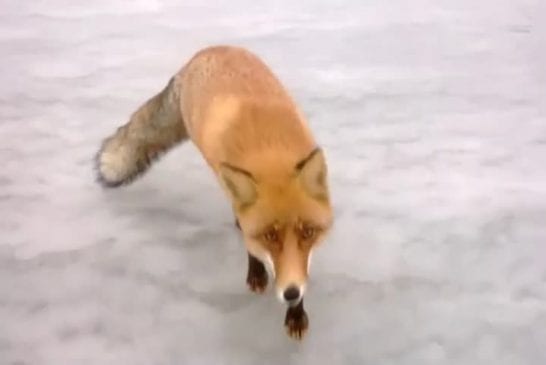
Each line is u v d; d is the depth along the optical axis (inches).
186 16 120.0
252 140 76.1
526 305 82.3
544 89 105.4
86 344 80.2
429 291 83.4
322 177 73.6
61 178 94.3
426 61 110.2
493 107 102.7
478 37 114.4
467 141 98.0
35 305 83.0
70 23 118.0
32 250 87.2
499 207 90.2
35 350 79.7
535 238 87.5
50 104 103.6
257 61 84.4
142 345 80.1
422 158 95.9
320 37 114.9
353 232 88.2
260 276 83.0
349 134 99.0
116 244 87.9
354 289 83.7
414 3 122.3
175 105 87.1
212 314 82.2
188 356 79.3
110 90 105.7
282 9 121.3
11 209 90.9
